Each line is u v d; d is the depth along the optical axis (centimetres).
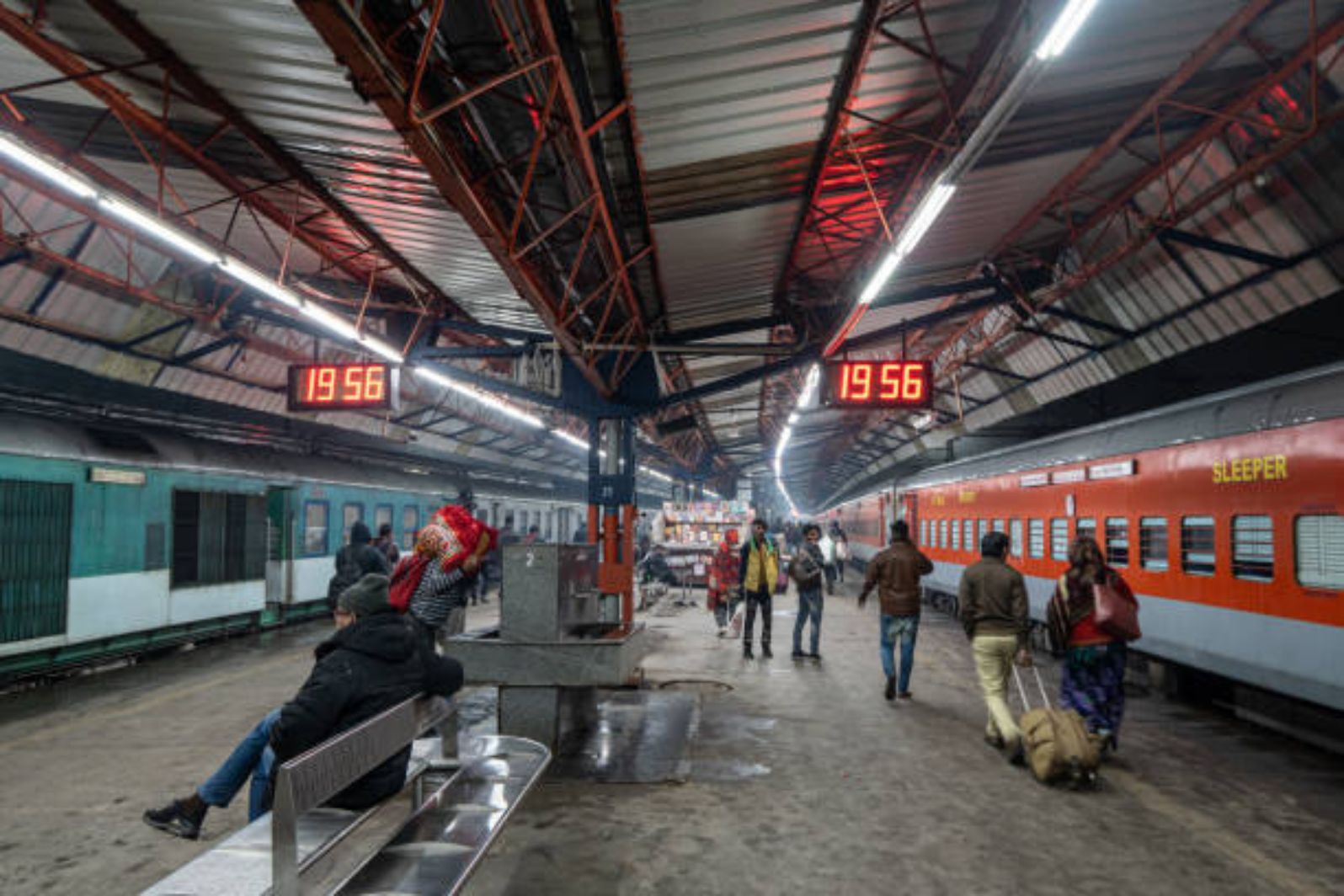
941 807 538
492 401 1606
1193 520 855
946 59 646
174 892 267
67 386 1323
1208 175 1014
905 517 2305
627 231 841
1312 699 671
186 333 1402
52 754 673
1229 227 1103
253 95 620
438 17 446
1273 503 725
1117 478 1025
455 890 293
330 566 1697
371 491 1870
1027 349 1848
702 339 1217
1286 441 712
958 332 1753
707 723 766
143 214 652
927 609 1981
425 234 892
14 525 963
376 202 817
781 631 1469
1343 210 945
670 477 3453
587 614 734
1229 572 789
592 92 589
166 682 1000
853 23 546
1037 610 1291
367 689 354
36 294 1121
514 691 645
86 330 1233
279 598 1538
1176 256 1235
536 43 525
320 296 1193
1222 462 805
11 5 534
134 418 1395
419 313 1231
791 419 1934
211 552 1313
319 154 720
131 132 696
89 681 1018
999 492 1491
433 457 2689
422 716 384
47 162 557
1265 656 730
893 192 882
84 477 1061
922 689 936
